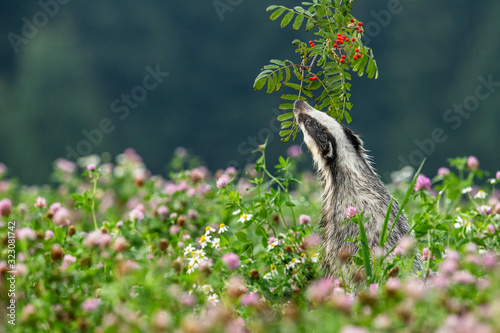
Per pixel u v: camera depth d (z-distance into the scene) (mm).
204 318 7000
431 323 6078
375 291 6852
